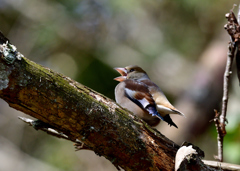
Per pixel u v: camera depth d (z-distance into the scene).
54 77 4.24
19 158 11.88
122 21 14.43
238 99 11.59
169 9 13.88
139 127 4.87
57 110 4.30
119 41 14.33
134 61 14.02
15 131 12.26
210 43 13.61
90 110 4.46
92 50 13.91
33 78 4.07
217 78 12.52
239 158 8.82
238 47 6.39
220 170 5.16
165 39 14.15
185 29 13.89
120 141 4.70
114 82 13.36
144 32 14.30
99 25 14.23
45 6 13.91
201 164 4.81
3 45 3.91
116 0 14.03
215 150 11.68
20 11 13.70
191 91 12.69
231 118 9.45
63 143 12.19
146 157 4.89
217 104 12.30
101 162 11.88
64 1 14.12
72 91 4.35
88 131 4.55
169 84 13.61
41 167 11.81
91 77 13.38
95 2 14.19
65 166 11.87
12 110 12.44
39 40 13.55
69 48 13.73
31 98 4.14
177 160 4.83
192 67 13.61
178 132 11.98
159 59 14.02
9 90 3.99
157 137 5.02
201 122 12.05
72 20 14.03
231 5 13.10
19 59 3.98
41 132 12.33
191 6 13.44
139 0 13.99
